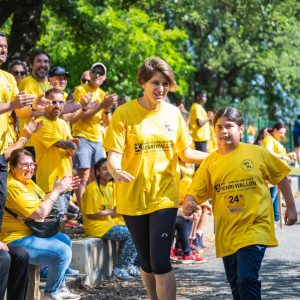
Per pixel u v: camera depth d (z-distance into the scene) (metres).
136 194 10.59
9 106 10.09
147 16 39.19
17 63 17.02
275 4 32.19
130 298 13.49
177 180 10.83
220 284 14.86
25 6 25.00
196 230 18.70
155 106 10.77
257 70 57.69
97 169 15.87
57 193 12.01
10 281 10.80
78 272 14.40
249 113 63.06
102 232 15.42
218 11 47.81
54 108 14.86
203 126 28.45
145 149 10.62
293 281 15.05
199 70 57.91
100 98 19.23
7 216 11.90
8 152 11.35
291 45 54.34
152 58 10.65
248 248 10.05
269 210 10.41
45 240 12.02
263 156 10.61
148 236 10.71
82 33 29.59
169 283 10.44
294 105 66.56
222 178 10.52
